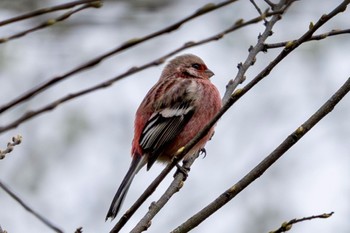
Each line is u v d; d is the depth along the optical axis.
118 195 10.96
